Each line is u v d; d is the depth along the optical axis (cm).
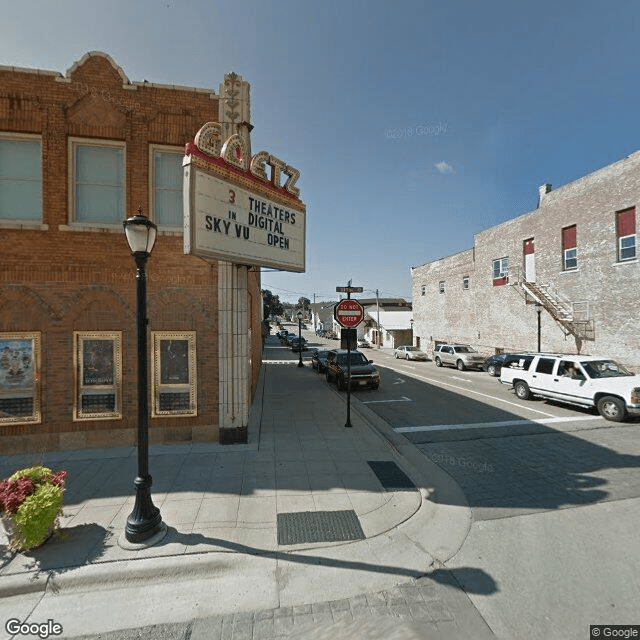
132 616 315
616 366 1032
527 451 714
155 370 729
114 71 720
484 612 311
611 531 429
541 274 1897
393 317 4675
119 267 717
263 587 348
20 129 682
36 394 687
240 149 650
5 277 675
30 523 383
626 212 1472
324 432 830
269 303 7331
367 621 305
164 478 575
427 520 461
